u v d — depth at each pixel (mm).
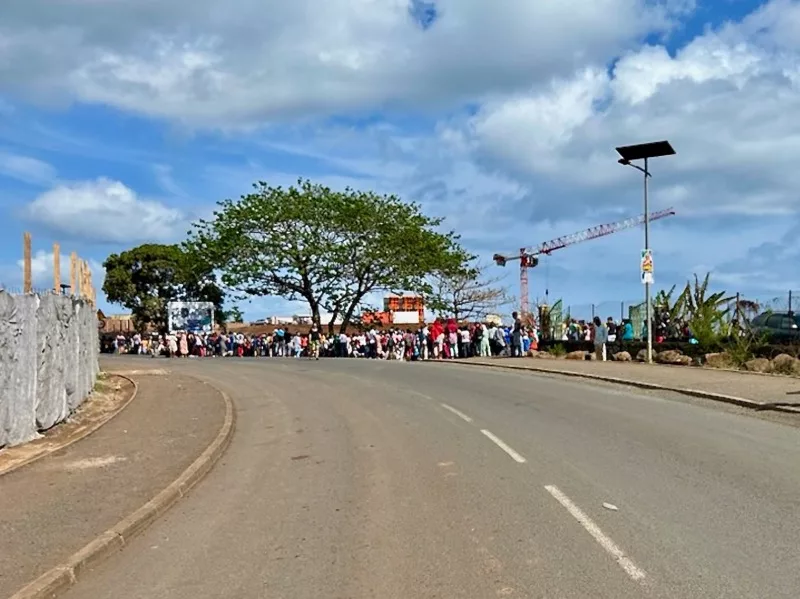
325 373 28109
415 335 38875
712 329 26641
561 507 8094
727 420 13758
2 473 10625
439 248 57281
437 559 6590
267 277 55969
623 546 6719
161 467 11031
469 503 8445
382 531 7562
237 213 55281
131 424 15359
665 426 13195
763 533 7004
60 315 15055
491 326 36938
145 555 7262
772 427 12883
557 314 37594
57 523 8102
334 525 7914
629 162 24766
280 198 55812
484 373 25547
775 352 23156
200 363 36469
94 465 11219
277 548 7230
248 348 52031
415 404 17703
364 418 15898
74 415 16172
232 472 11172
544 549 6715
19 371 12711
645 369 23188
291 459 11891
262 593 6035
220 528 8086
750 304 26703
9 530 7840
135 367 33250
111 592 6270
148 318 71000
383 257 55312
